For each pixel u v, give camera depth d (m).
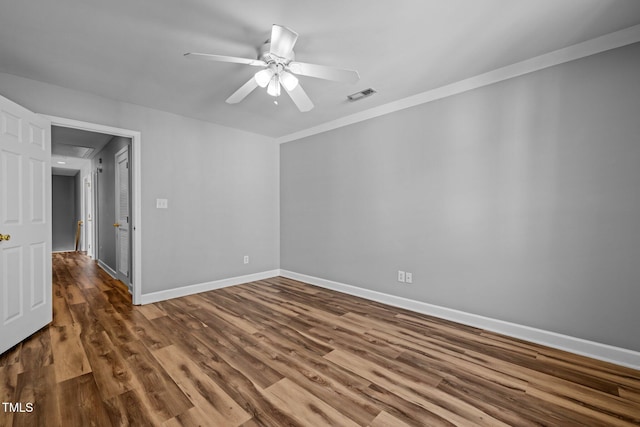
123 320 2.80
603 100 2.09
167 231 3.52
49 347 2.23
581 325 2.18
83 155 6.21
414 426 1.46
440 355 2.16
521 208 2.45
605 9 1.77
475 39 2.09
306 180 4.30
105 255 5.25
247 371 1.93
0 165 2.12
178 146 3.62
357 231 3.66
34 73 2.54
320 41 2.09
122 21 1.86
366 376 1.89
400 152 3.22
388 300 3.33
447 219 2.87
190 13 1.79
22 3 1.68
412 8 1.75
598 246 2.12
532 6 1.74
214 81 2.70
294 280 4.46
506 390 1.75
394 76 2.65
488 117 2.60
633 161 2.00
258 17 1.83
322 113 3.60
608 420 1.50
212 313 3.02
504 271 2.54
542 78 2.33
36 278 2.49
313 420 1.49
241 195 4.26
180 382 1.80
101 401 1.62
